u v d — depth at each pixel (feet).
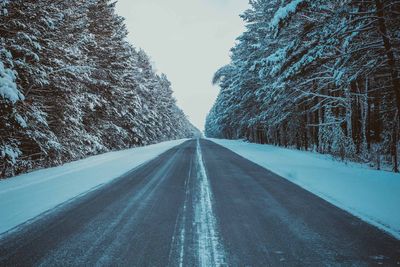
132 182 31.32
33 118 42.78
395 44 33.71
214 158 57.21
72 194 25.48
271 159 53.42
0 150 36.83
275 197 24.02
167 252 13.25
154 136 163.02
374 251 13.39
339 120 55.88
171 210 20.15
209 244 14.16
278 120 77.61
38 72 42.06
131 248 13.70
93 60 73.36
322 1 33.47
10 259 12.57
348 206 21.04
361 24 34.06
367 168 42.01
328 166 42.78
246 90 108.47
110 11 87.40
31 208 20.85
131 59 106.11
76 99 56.95
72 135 57.36
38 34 42.42
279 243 14.32
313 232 15.85
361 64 38.52
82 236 15.26
